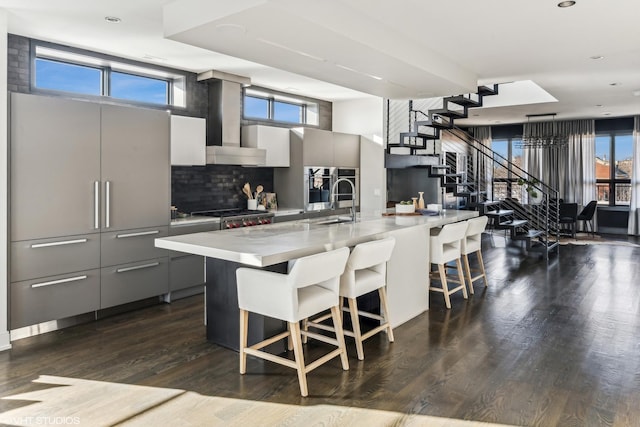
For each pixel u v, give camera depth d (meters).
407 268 4.31
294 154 7.02
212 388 2.96
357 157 8.03
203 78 5.96
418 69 4.58
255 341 3.47
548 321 4.31
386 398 2.82
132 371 3.21
